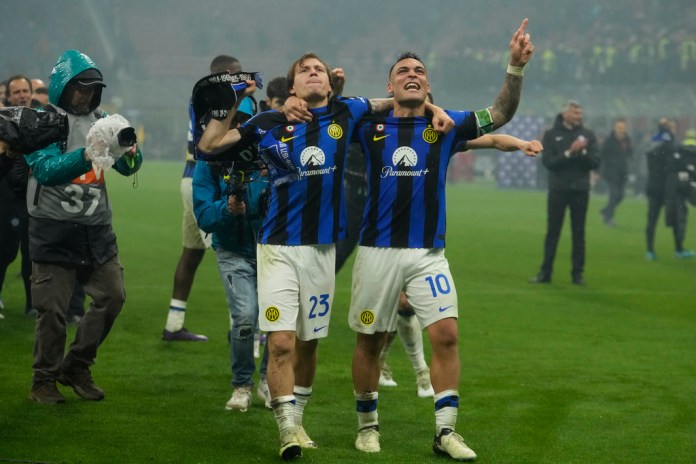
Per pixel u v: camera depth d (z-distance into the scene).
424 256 6.35
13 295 11.98
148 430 6.67
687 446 6.66
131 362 8.82
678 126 40.81
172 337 9.80
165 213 23.23
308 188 6.26
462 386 8.36
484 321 11.59
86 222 7.18
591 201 32.12
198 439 6.50
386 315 6.42
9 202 10.20
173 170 42.78
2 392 7.51
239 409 7.31
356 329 6.47
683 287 14.87
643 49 45.44
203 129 6.38
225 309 11.75
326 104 6.41
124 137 6.29
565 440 6.78
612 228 23.77
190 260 9.73
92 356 7.40
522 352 9.83
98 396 7.46
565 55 47.72
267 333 6.41
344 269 16.06
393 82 6.44
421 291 6.34
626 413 7.54
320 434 6.81
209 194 7.29
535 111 48.12
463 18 66.81
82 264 7.18
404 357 9.56
